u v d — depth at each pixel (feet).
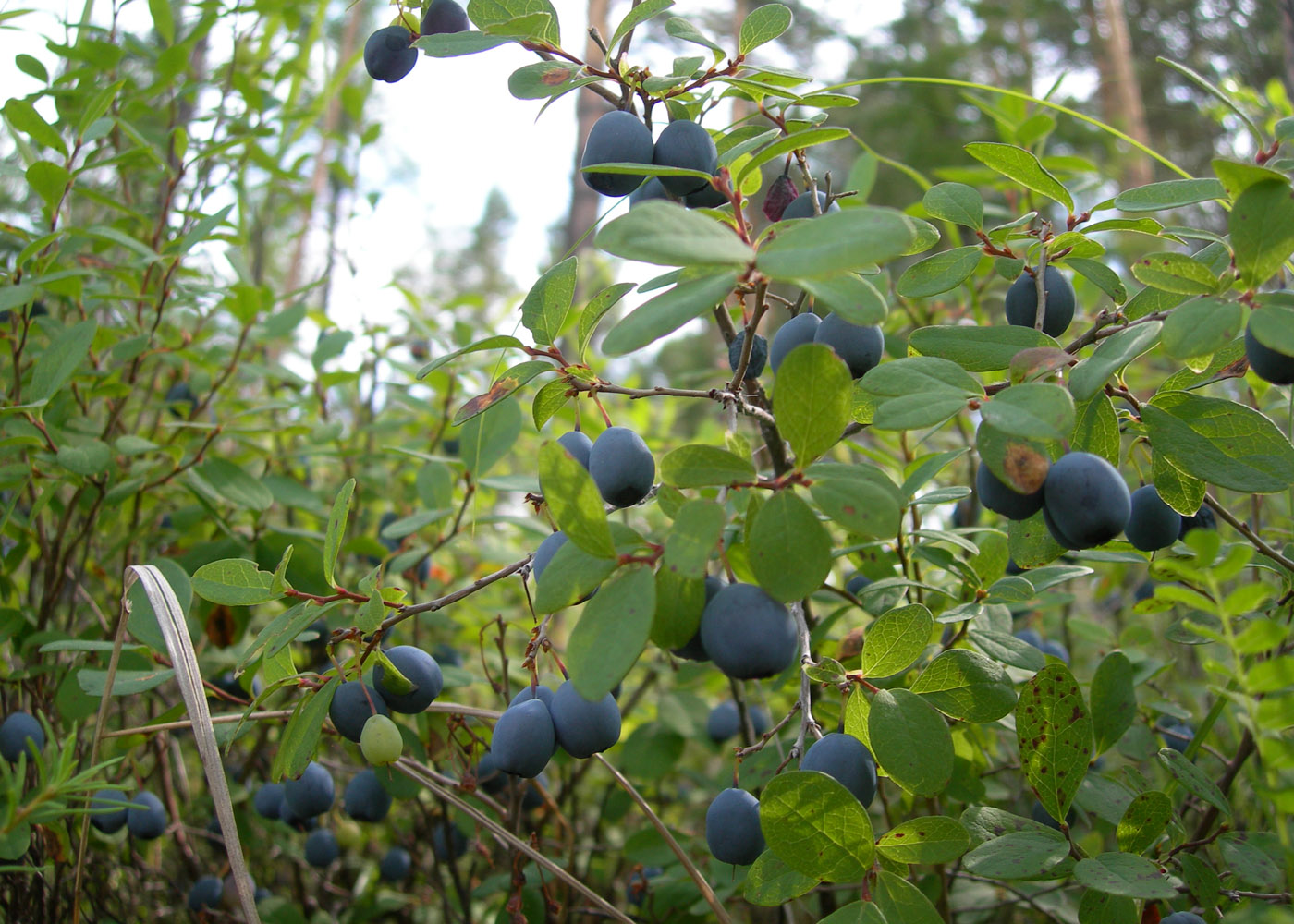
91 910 0.88
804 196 0.68
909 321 1.16
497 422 0.92
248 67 1.34
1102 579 1.08
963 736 0.78
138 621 0.70
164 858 1.04
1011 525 0.65
